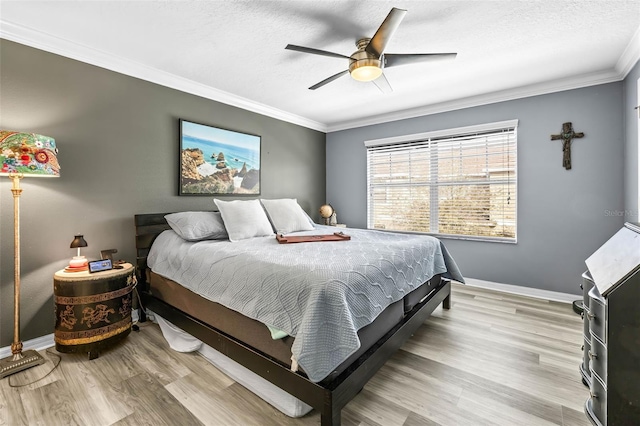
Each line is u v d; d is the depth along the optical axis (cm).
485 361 197
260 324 163
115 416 147
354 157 471
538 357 201
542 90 316
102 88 251
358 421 143
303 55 250
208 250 219
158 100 289
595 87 292
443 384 173
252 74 290
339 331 134
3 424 142
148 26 208
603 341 132
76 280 197
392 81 306
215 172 338
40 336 221
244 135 369
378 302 165
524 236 335
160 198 292
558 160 313
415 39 226
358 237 276
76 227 238
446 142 386
